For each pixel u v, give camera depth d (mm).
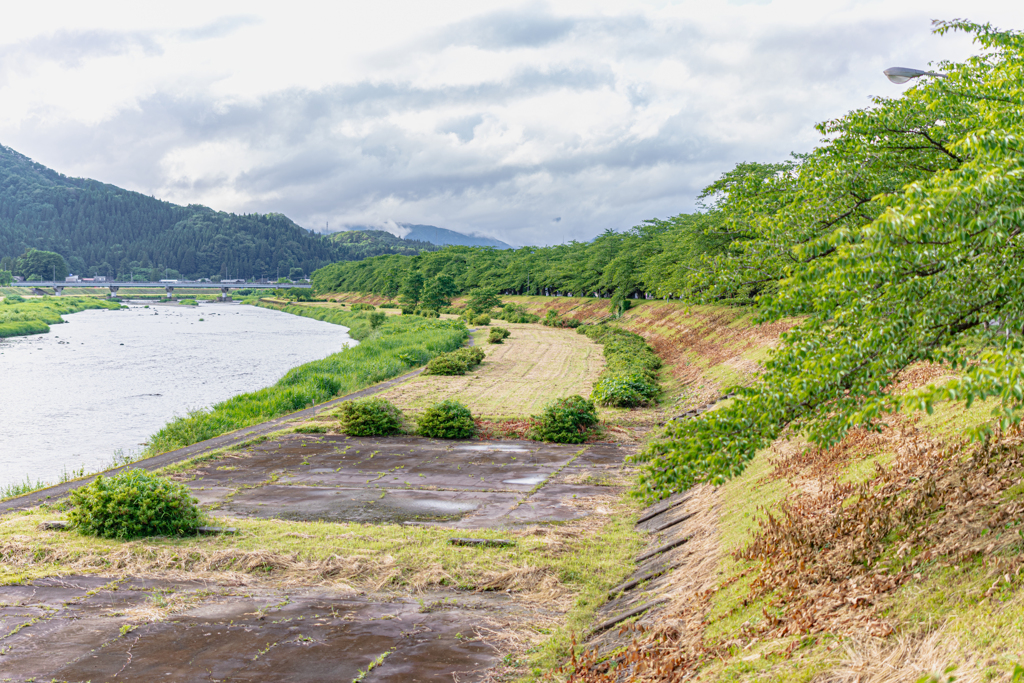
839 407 6000
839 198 8852
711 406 27297
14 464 26516
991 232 5008
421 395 36500
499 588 11758
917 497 8359
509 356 55312
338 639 9750
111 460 27125
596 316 85000
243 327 109125
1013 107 6469
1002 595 5664
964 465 8562
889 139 8312
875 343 5664
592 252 98062
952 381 4766
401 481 19625
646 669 7742
